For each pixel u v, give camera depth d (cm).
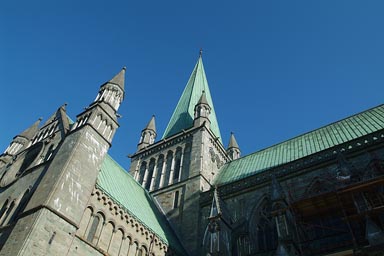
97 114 3628
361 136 3747
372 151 3438
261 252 3341
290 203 3011
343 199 2853
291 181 3784
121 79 4297
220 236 3253
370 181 2661
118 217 3216
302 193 3569
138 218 3488
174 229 4325
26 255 2278
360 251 2309
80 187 2952
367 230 2366
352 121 4484
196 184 4794
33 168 3444
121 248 3084
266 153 5153
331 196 2858
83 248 2691
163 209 4744
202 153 5303
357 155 3494
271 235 3516
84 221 2861
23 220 2552
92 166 3216
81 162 3102
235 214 3912
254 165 4944
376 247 2242
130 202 3750
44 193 2720
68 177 2883
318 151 4088
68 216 2697
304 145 4609
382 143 3419
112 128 3759
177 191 4950
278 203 2970
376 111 4366
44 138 4069
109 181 3675
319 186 3538
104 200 3145
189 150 5628
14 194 3331
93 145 3359
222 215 3525
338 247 2670
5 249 2361
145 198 4559
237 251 3491
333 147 3772
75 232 2678
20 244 2319
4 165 4212
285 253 2506
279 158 4653
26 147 4250
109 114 3772
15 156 4241
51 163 3117
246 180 4253
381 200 2620
